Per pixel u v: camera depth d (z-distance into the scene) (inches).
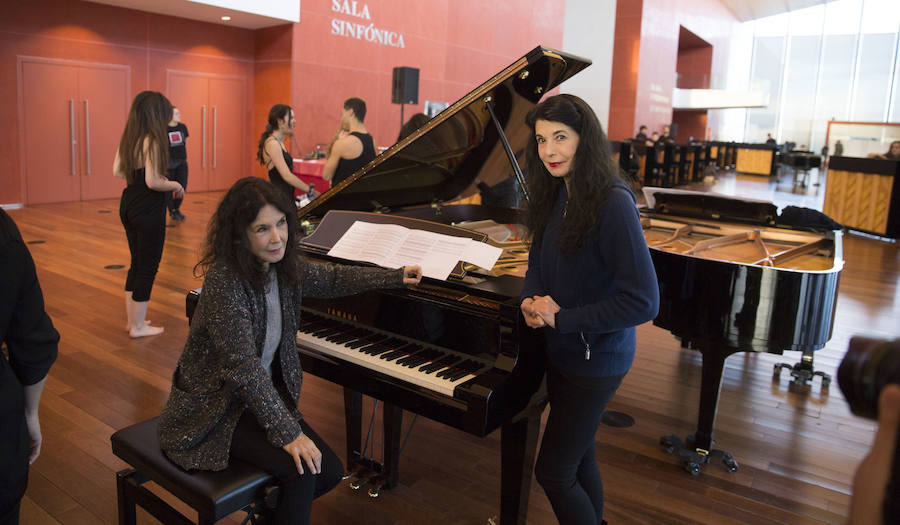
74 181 371.2
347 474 104.9
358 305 85.8
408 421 126.6
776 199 540.7
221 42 423.8
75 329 168.4
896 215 355.6
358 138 178.1
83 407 125.5
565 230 67.6
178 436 67.3
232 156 446.3
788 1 948.6
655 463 114.7
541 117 67.2
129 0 354.6
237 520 92.0
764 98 856.3
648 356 172.1
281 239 65.9
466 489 103.1
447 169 115.2
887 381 22.9
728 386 153.8
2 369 55.4
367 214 97.0
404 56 486.0
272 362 71.6
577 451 72.2
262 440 67.1
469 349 75.9
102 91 374.6
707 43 982.4
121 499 72.4
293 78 416.8
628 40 717.9
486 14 559.5
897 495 22.1
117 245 267.4
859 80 1000.2
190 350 68.1
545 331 73.4
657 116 799.7
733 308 109.3
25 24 339.0
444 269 78.9
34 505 93.7
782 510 101.3
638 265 63.9
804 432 129.9
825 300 109.1
